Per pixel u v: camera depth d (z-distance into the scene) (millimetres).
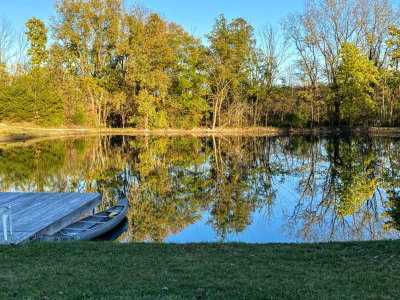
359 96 43344
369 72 43438
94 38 49156
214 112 52969
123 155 28469
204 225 11422
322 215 12336
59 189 16578
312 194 15539
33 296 4707
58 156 27688
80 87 49438
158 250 7293
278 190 16469
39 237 8906
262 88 53812
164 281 5324
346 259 6520
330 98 46906
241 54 52312
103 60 50438
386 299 4672
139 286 5098
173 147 34281
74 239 9188
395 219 11680
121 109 53125
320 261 6457
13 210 10820
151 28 47906
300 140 39875
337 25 46562
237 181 18609
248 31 53844
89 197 12492
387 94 46062
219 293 4855
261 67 54156
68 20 47312
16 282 5262
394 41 43312
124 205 12273
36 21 58094
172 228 11141
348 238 9953
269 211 13039
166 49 48406
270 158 26703
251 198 15047
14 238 8297
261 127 53250
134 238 10141
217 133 51125
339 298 4680
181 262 6387
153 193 15984
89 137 44312
